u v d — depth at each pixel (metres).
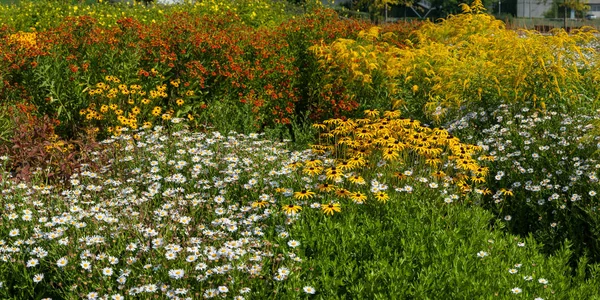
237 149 6.12
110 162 6.01
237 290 3.66
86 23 8.71
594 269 4.51
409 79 8.52
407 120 6.42
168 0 17.47
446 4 56.44
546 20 42.47
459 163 5.53
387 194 5.12
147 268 3.79
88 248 4.12
